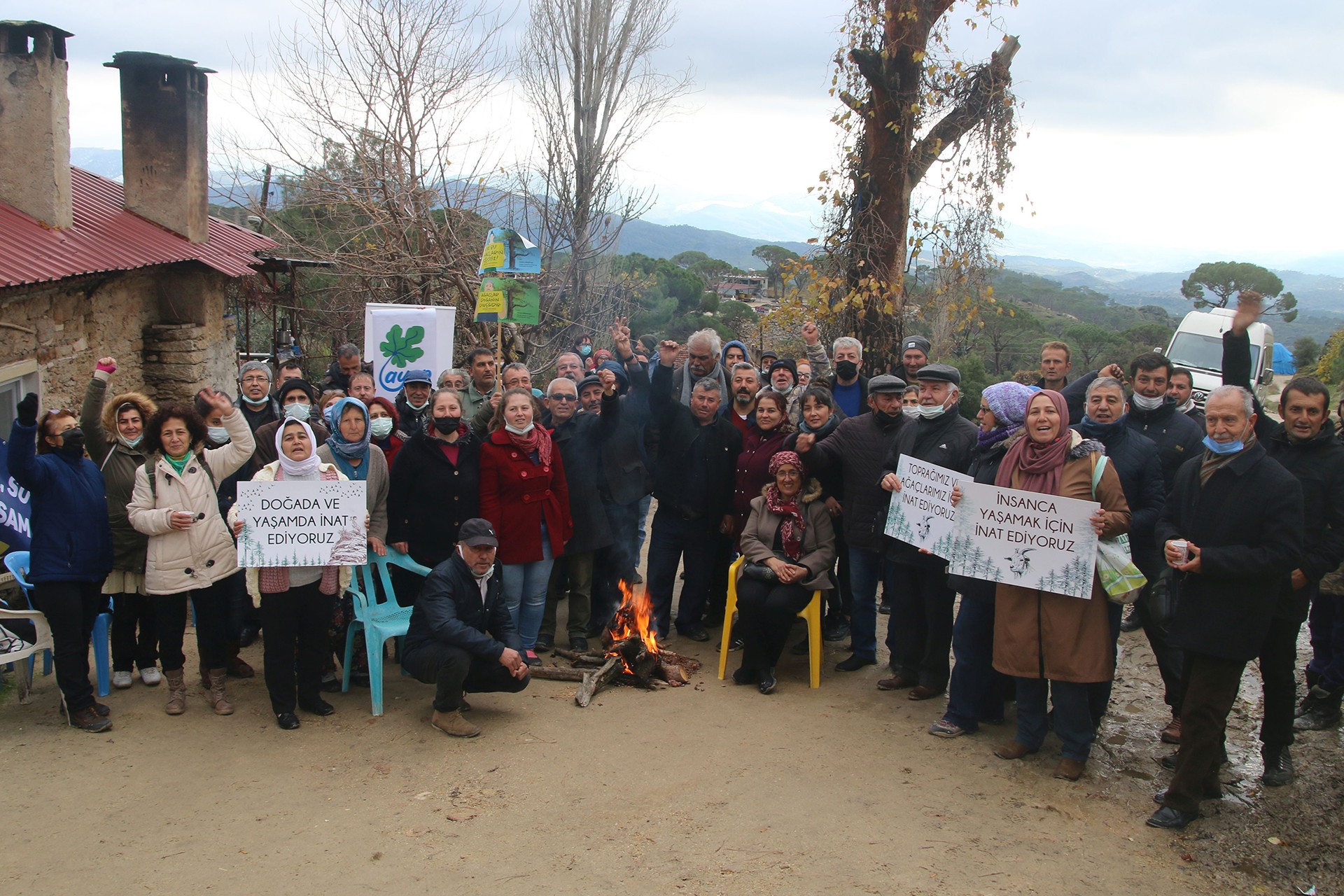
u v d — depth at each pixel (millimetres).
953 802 4414
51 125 8297
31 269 7098
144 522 5031
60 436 4953
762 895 3609
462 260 13023
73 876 3670
